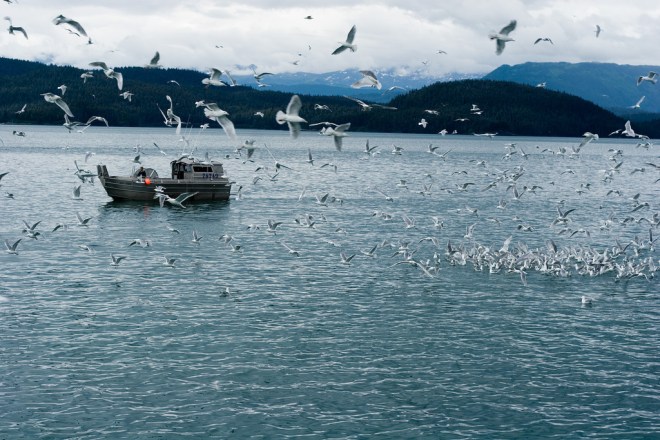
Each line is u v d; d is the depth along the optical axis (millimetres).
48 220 77375
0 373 34812
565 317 45562
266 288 50719
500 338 41344
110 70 35594
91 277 52500
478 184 129875
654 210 98000
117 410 31656
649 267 58188
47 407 31750
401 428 30719
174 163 97438
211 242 67312
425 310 46312
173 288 50062
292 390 33969
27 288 49031
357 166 170500
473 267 58406
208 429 30328
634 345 40625
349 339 40656
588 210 96125
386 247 66500
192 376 35156
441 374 36125
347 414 31859
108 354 37500
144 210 87688
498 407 32750
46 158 167125
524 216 88500
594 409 32781
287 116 24766
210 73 33656
